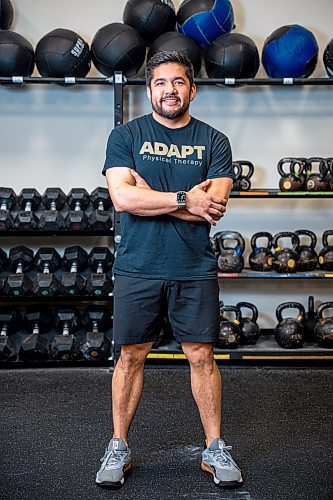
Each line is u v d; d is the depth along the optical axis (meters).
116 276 2.19
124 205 2.06
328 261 3.77
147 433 2.68
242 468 2.33
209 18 3.63
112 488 2.16
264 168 4.11
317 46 3.69
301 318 3.81
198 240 2.15
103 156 4.07
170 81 2.10
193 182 2.14
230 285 4.12
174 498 2.10
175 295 2.14
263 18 4.06
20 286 3.63
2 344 3.58
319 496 2.12
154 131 2.16
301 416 2.90
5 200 3.75
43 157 4.06
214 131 2.22
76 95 4.02
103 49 3.53
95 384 3.39
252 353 3.60
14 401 3.10
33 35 4.00
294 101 4.07
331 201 4.12
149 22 3.67
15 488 2.17
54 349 3.57
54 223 3.66
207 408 2.23
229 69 3.55
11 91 4.00
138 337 2.15
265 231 4.12
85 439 2.61
